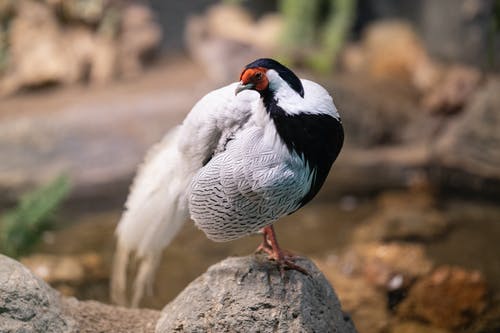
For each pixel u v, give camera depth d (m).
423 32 11.58
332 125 3.97
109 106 10.17
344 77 11.33
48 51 11.29
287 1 11.68
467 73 10.56
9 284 4.23
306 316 4.34
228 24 12.83
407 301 6.45
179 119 9.93
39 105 10.48
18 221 7.37
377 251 7.34
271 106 3.89
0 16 11.45
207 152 4.33
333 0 11.67
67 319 4.66
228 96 4.20
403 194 9.10
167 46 13.18
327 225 8.27
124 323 4.84
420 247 7.46
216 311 4.34
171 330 4.41
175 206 4.59
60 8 11.63
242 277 4.46
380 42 12.07
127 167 9.30
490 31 10.11
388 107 10.25
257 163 3.92
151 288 6.69
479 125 9.05
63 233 8.16
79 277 7.00
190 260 7.44
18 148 9.30
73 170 9.19
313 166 4.04
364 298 6.50
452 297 6.47
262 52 11.94
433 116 10.29
